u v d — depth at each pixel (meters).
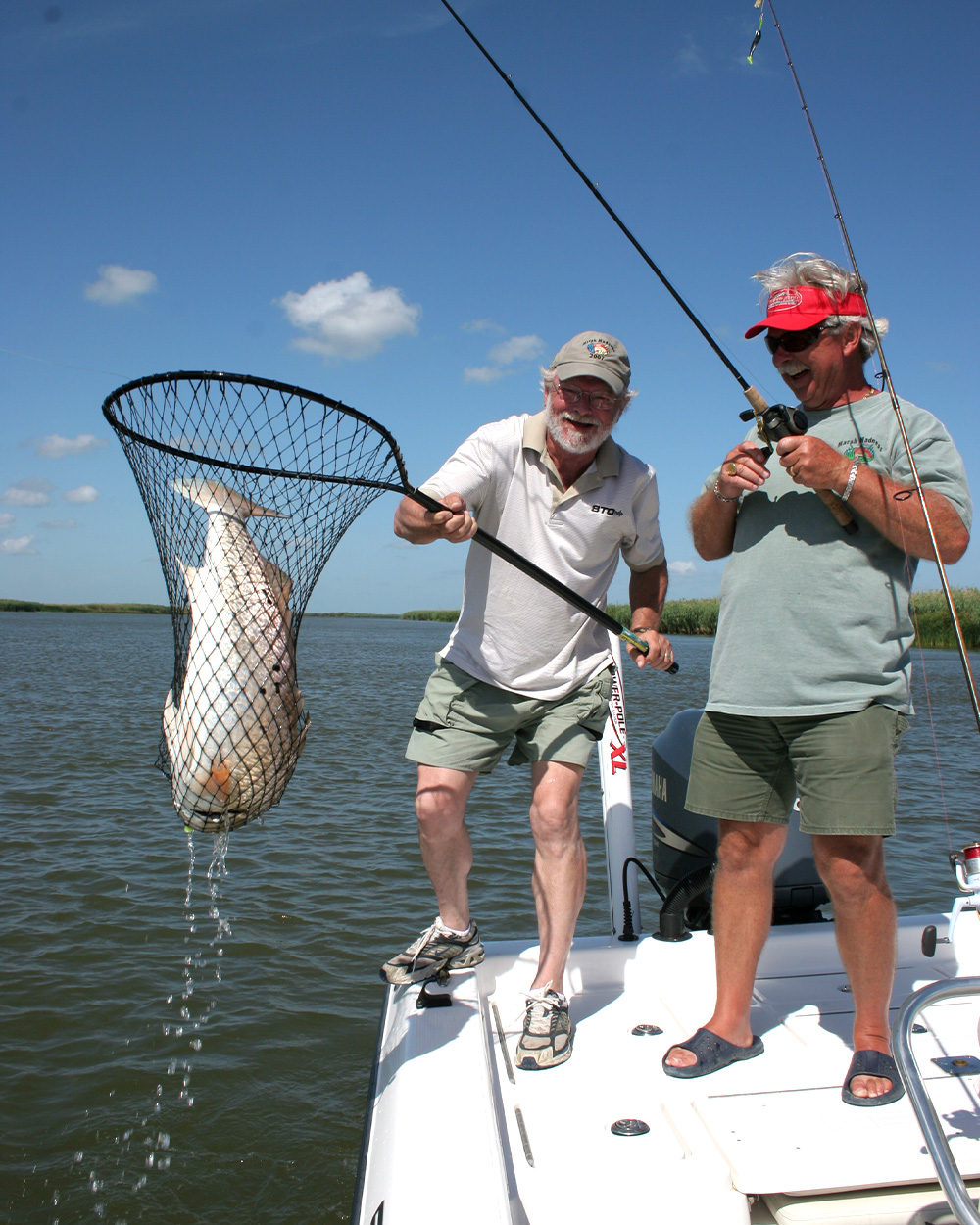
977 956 3.06
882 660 2.37
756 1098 2.24
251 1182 3.55
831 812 2.33
